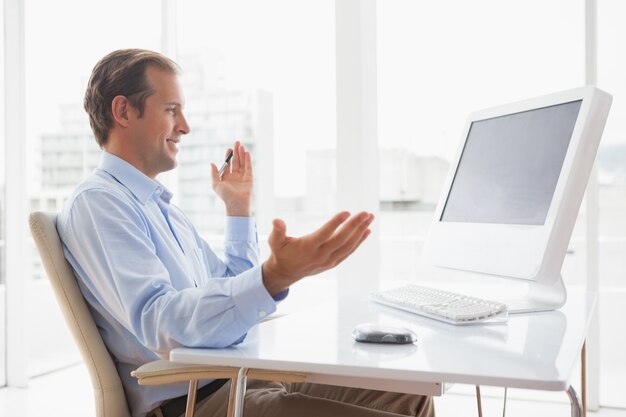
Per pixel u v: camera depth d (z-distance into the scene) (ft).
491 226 4.18
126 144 4.38
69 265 3.84
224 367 2.87
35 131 11.46
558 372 2.36
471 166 4.68
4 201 10.75
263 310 2.93
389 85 10.89
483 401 9.40
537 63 9.59
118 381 3.82
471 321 3.53
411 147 11.05
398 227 11.84
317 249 2.63
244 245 5.07
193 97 17.69
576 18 9.21
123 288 3.39
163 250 4.05
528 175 4.04
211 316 2.94
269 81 14.51
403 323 3.59
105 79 4.34
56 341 11.75
